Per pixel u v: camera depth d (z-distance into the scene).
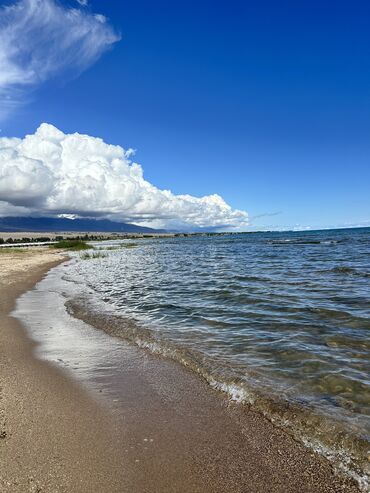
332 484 3.70
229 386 6.18
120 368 7.11
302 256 35.72
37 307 13.45
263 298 13.86
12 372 6.80
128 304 13.66
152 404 5.55
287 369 6.87
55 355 7.91
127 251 60.06
